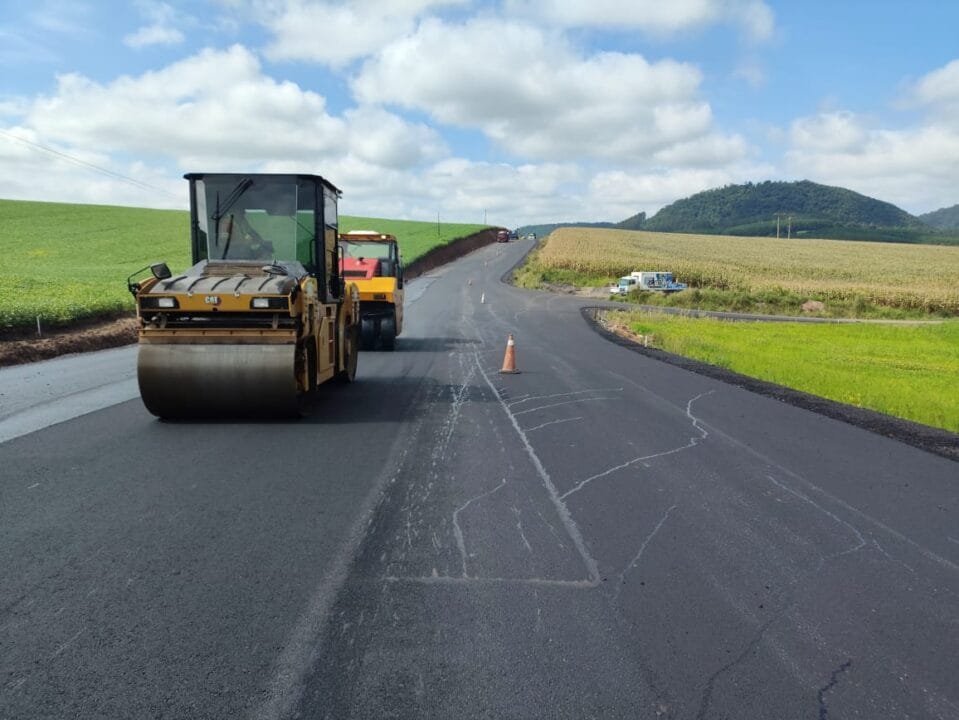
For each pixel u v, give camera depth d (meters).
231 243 10.07
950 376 18.11
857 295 51.56
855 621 3.99
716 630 3.84
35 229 64.50
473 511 5.69
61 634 3.67
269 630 3.73
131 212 81.50
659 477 6.79
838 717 3.10
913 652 3.67
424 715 3.04
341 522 5.37
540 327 25.69
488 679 3.32
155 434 8.16
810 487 6.59
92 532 5.08
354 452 7.49
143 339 8.58
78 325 20.28
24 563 4.54
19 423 8.62
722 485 6.58
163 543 4.90
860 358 21.64
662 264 63.22
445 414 9.67
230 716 3.01
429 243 77.19
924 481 6.89
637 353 18.08
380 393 11.37
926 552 5.05
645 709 3.12
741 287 54.25
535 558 4.76
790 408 10.74
